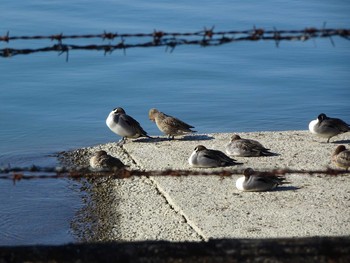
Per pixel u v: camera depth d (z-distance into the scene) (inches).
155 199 1014.4
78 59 1787.6
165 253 610.2
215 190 1015.6
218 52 1888.5
